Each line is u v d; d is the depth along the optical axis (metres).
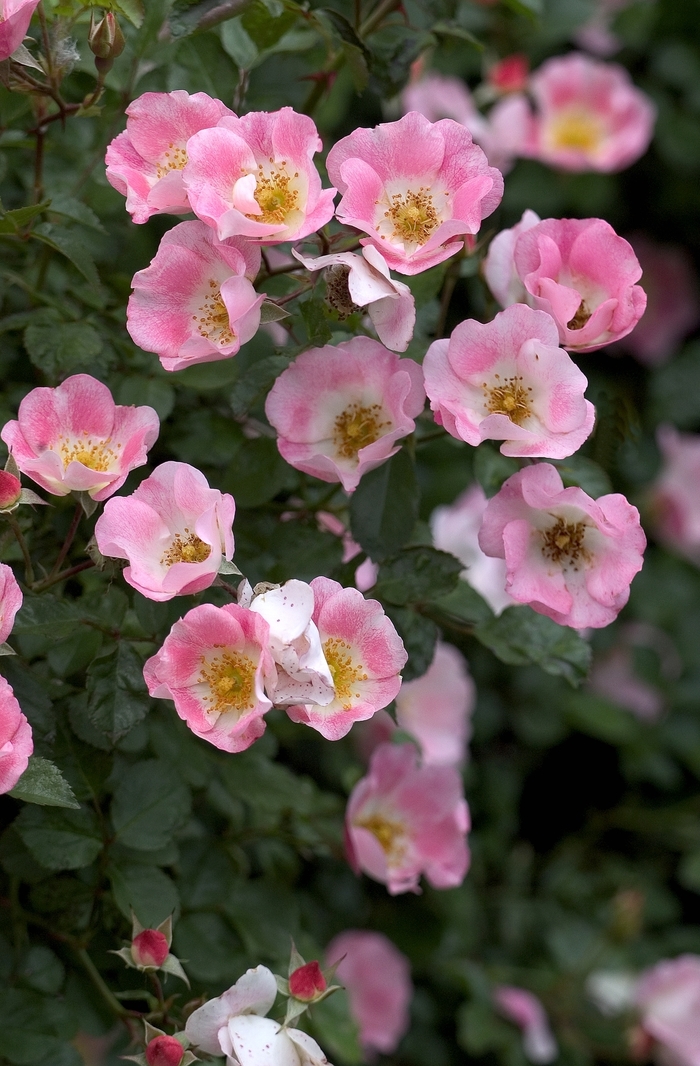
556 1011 1.29
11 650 0.94
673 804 1.46
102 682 0.97
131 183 0.98
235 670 0.95
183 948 1.04
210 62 1.05
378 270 0.95
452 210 0.97
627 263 0.98
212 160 0.96
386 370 0.98
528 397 0.98
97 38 0.99
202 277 0.98
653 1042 1.25
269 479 1.04
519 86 1.41
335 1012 1.10
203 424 1.07
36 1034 1.00
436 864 1.11
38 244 1.06
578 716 1.40
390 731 1.22
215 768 1.09
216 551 0.94
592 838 1.44
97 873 1.02
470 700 1.23
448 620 1.06
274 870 1.12
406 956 1.26
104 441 0.98
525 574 0.98
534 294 0.98
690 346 1.68
